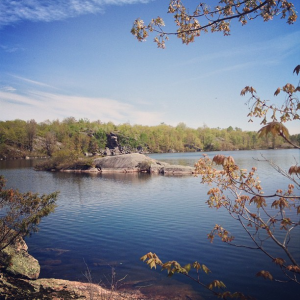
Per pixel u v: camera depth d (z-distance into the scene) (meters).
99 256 10.68
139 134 160.88
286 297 7.33
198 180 35.34
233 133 186.38
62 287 8.07
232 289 7.84
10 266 8.51
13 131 113.94
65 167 54.94
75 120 164.12
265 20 5.70
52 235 13.32
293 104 4.62
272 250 10.50
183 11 6.31
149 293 7.87
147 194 24.86
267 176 34.00
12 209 8.89
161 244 11.68
